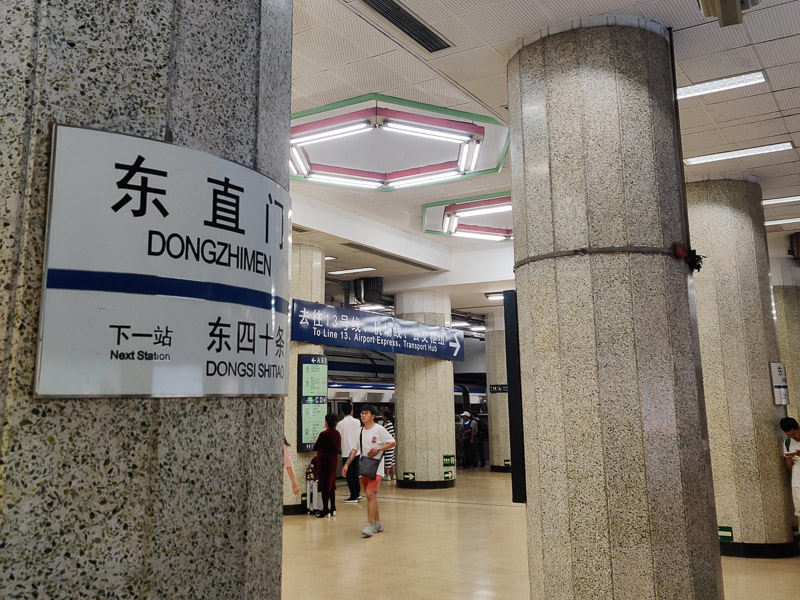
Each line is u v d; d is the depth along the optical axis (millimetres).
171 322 1440
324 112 7055
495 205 10406
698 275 8219
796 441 7465
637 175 4547
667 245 4535
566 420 4406
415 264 13203
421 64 6004
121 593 1335
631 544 4156
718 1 3900
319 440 10148
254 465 1642
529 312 4727
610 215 4477
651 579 4102
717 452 7852
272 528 1724
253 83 1768
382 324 11820
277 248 1767
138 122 1473
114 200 1399
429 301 14656
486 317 18656
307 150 8500
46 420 1291
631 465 4227
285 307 1806
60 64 1390
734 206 8133
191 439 1479
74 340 1320
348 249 11758
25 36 1367
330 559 6941
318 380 11023
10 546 1226
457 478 16750
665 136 4738
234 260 1587
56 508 1281
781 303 11266
